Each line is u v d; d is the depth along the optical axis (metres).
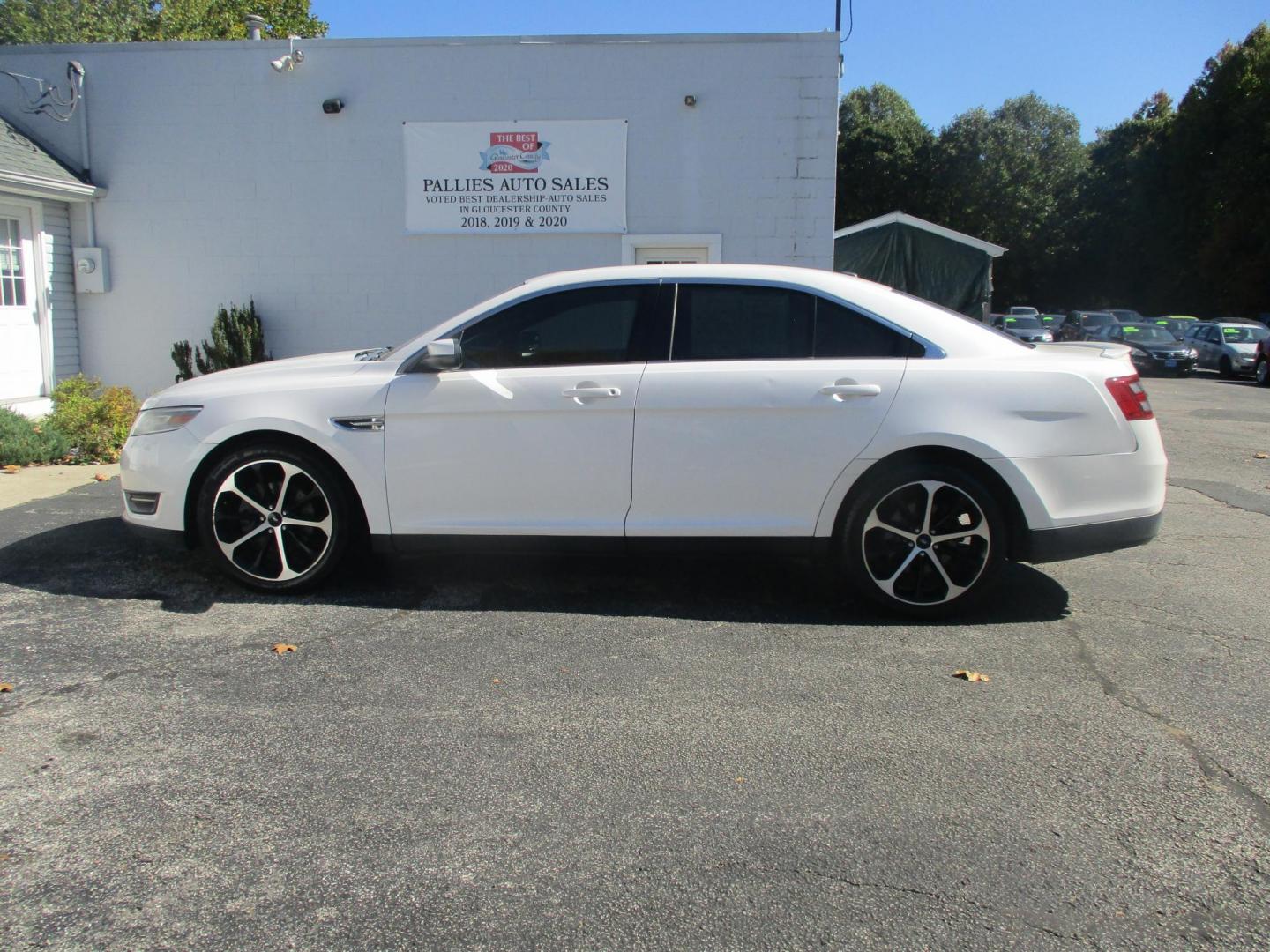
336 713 3.61
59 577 5.27
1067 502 4.54
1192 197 43.62
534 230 10.88
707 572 5.50
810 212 10.73
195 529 5.03
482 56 10.66
